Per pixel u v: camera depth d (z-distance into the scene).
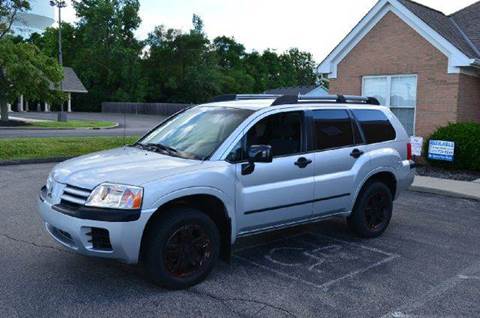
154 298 4.32
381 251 5.88
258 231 5.26
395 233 6.73
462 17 15.45
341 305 4.28
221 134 5.12
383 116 6.73
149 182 4.31
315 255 5.66
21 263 5.12
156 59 69.56
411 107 13.75
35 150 15.02
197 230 4.62
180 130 5.59
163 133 5.74
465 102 13.06
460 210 8.28
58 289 4.46
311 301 4.34
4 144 15.20
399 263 5.44
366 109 6.52
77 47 75.62
